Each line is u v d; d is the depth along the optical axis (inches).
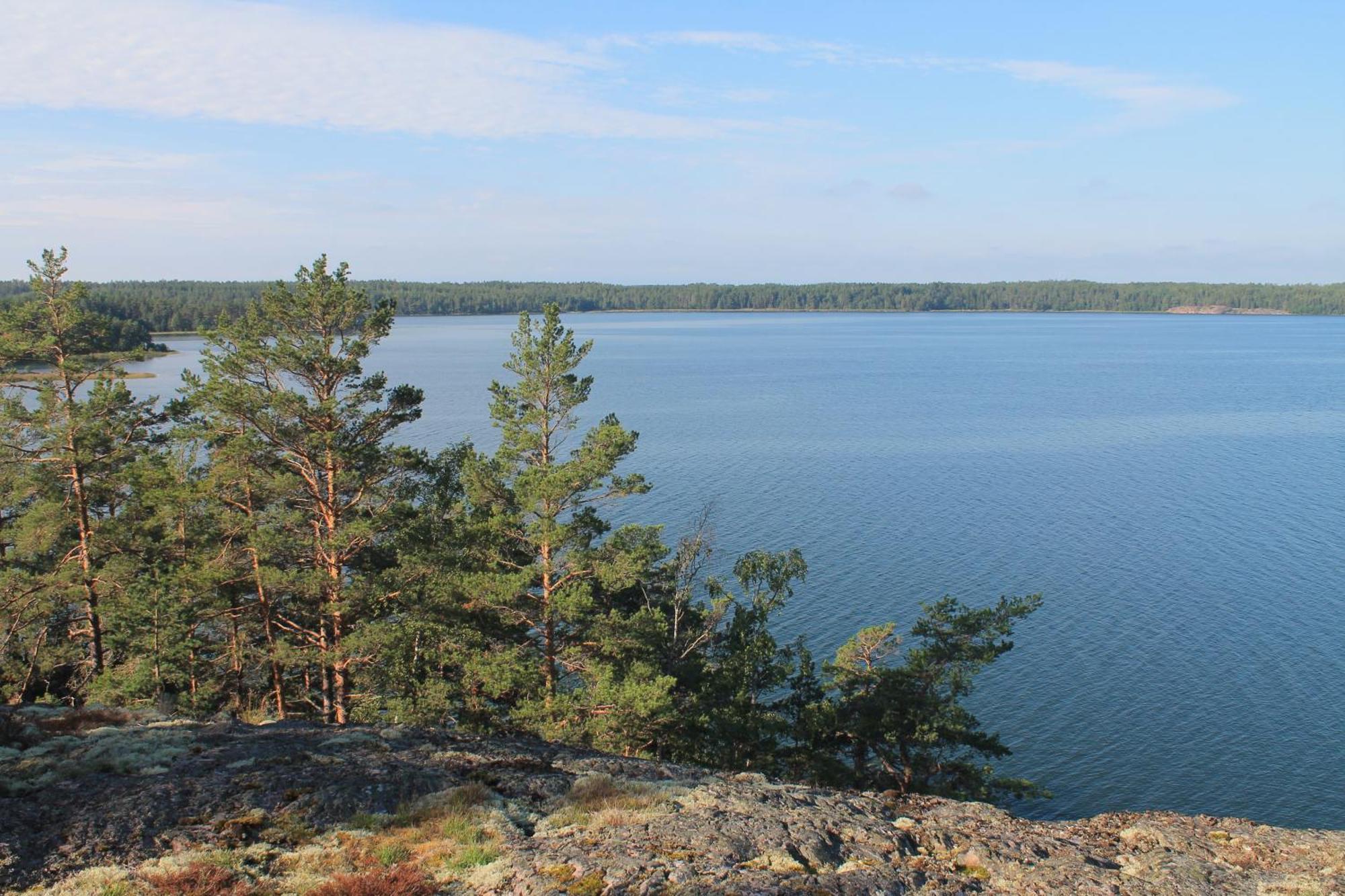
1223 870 427.5
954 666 1075.3
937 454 3560.5
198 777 471.2
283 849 407.5
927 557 2207.2
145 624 931.3
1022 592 1979.6
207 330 924.6
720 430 4111.7
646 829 442.9
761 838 436.5
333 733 565.9
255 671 1068.5
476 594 855.7
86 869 374.0
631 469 3216.0
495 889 379.2
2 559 1133.1
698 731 944.9
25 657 1102.4
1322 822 1229.1
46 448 1013.8
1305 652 1694.1
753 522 2498.8
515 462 964.6
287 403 864.9
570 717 822.5
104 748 500.7
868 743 1032.8
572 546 916.0
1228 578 2079.2
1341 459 3444.9
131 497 1121.4
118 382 1066.1
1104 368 7194.9
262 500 996.6
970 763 1115.3
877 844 446.9
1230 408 4916.3
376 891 370.0
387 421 960.9
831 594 1941.4
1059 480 3083.2
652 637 892.6
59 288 1019.3
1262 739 1421.0
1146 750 1396.4
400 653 884.6
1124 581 2059.5
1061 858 440.8
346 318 909.8
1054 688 1576.0
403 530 919.7
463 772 510.3
